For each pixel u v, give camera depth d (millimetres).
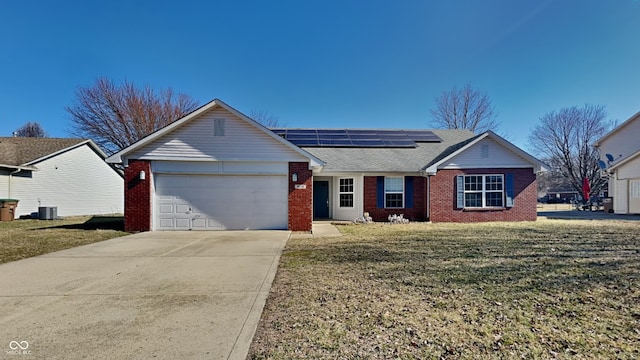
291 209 12492
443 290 4992
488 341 3361
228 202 12609
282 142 12539
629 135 23516
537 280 5473
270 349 3240
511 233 11305
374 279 5609
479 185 15930
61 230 12688
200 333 3615
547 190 57094
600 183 37250
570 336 3457
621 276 5656
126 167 12219
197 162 12477
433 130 21609
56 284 5469
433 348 3227
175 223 12484
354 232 11977
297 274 6027
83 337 3523
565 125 39562
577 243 9070
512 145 15641
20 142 21938
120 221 16938
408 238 10352
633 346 3230
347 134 20203
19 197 19312
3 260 7328
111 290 5156
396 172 16391
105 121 31969
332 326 3748
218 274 6094
